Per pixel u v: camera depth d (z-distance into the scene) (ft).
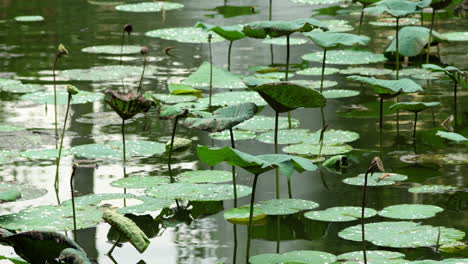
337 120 28.17
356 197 20.54
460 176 21.88
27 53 38.75
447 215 19.03
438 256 16.34
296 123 27.76
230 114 19.93
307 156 24.21
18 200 20.39
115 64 36.52
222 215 19.70
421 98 30.58
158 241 17.89
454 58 37.19
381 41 41.29
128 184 21.54
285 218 19.27
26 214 19.02
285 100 20.34
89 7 52.54
